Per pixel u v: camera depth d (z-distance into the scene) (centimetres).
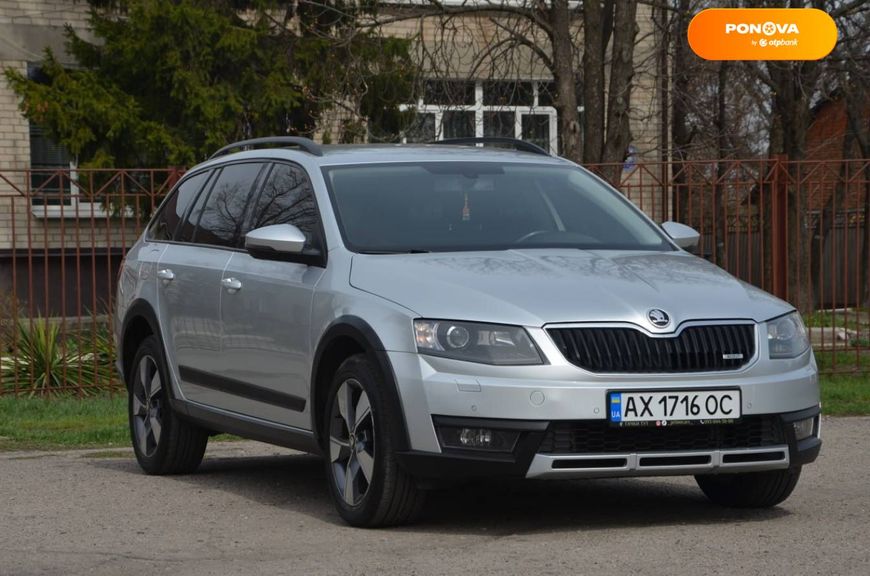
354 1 2148
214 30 2050
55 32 2486
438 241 806
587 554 657
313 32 2100
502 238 817
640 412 690
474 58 2114
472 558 652
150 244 1051
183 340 956
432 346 701
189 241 987
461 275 732
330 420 764
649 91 2809
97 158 2002
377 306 732
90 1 2178
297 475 995
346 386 748
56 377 1603
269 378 842
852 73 2867
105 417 1388
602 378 687
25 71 2475
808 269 1745
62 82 2022
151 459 998
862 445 1109
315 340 783
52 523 780
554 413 681
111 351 1605
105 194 1555
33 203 2456
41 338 1599
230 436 1261
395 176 856
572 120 1978
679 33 2494
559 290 715
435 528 740
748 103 3153
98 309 2441
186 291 952
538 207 857
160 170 1532
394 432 710
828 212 3397
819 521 755
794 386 730
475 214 835
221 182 980
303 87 2120
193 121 2059
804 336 760
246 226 909
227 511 818
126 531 751
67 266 2462
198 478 982
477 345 694
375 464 721
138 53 2044
